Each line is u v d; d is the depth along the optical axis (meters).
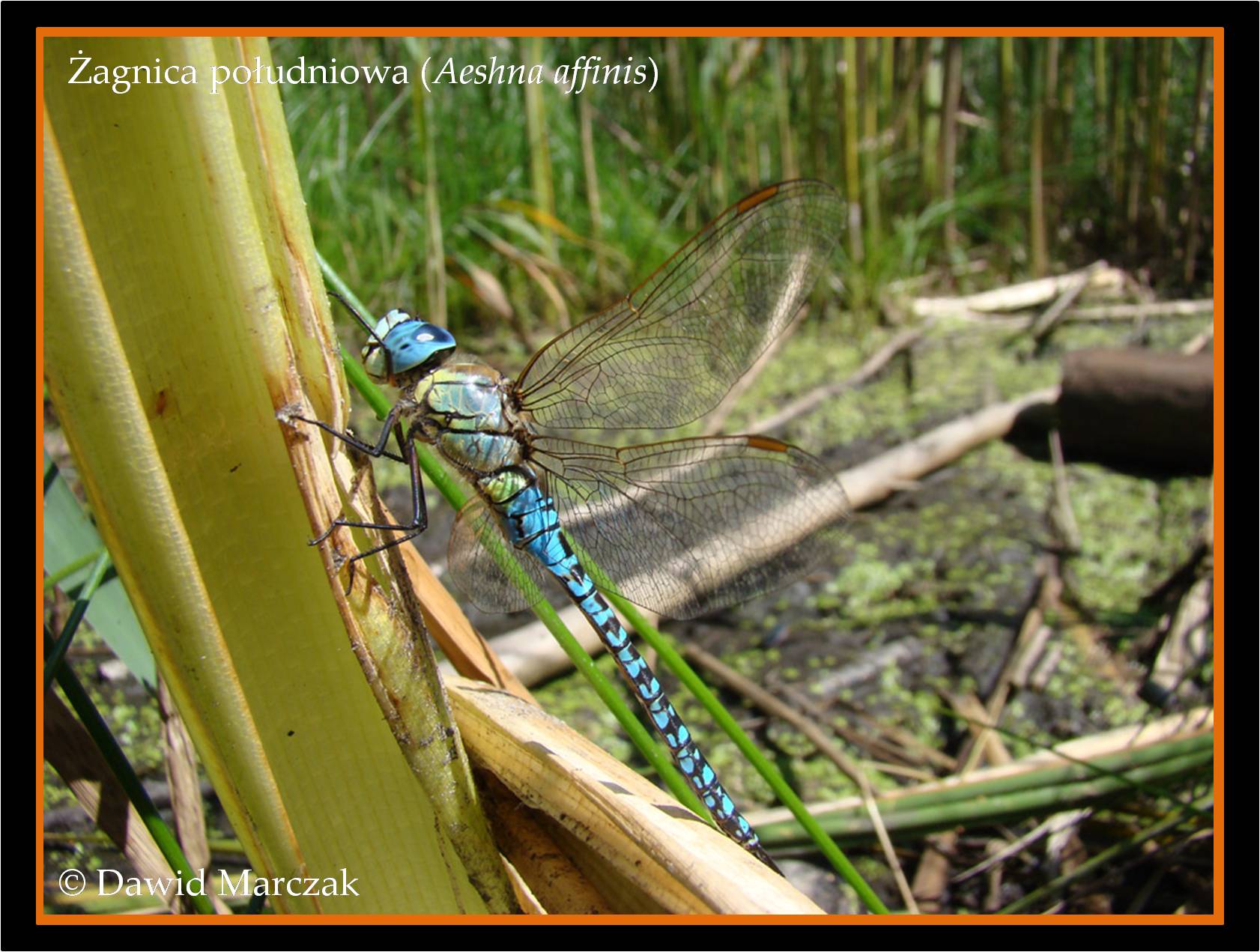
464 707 0.11
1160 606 0.20
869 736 0.18
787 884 0.10
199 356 0.09
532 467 0.14
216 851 0.16
